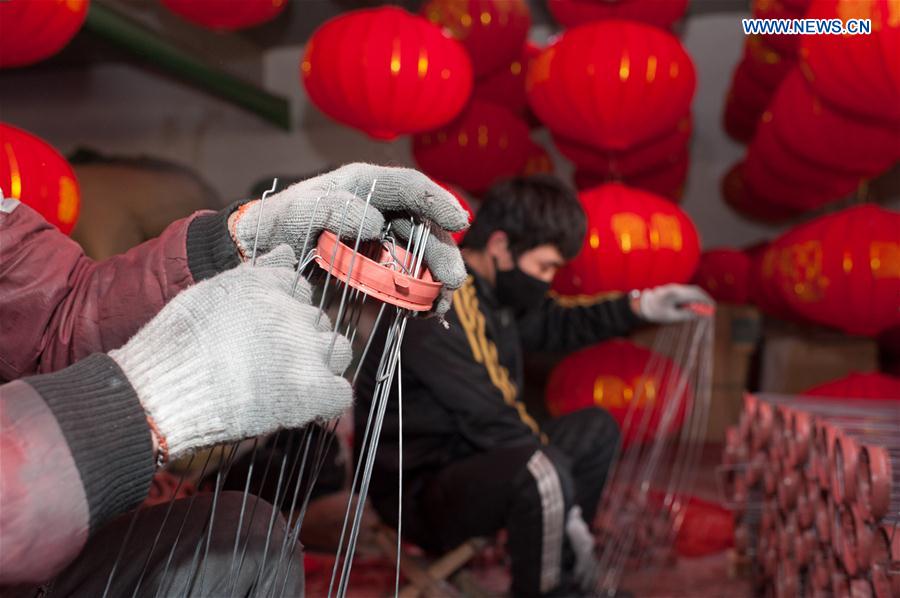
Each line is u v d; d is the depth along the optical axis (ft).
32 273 2.58
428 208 2.40
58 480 1.80
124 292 2.58
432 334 5.10
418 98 7.88
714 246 17.56
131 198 12.42
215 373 1.97
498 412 5.14
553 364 12.64
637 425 9.56
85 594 2.62
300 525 2.57
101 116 18.71
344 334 2.47
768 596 5.64
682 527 7.11
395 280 2.29
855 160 7.20
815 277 7.83
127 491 1.92
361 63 7.72
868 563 3.54
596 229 7.86
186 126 19.02
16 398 1.85
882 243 7.57
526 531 4.98
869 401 5.88
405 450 5.24
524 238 5.64
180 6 9.78
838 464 3.92
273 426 2.02
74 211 3.97
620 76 7.23
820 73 5.37
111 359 2.01
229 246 2.53
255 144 19.40
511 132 11.20
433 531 5.24
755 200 15.19
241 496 2.87
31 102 18.57
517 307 5.92
